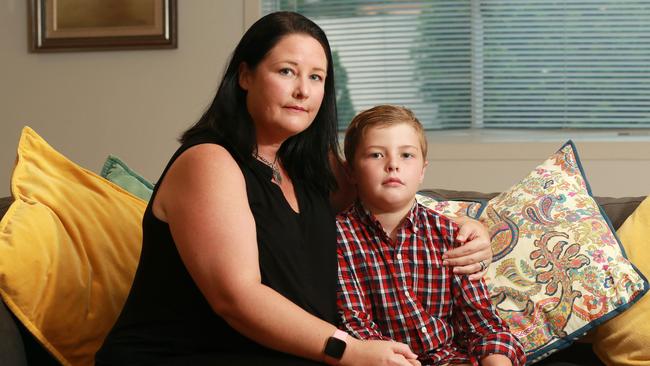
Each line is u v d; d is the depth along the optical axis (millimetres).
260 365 1480
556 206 2080
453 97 4480
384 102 4559
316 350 1490
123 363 1576
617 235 2111
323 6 4602
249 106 1699
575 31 4363
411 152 1827
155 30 4492
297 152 1816
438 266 1813
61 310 1707
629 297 1919
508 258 2012
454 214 2133
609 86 4348
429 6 4488
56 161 1960
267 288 1503
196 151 1576
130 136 4578
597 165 4191
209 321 1588
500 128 4445
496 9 4422
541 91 4402
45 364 1764
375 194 1817
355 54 4582
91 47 4543
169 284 1596
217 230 1491
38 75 4645
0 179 4688
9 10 4641
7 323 1593
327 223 1778
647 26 4309
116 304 1845
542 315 1943
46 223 1752
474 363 1727
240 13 4461
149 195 2215
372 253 1817
